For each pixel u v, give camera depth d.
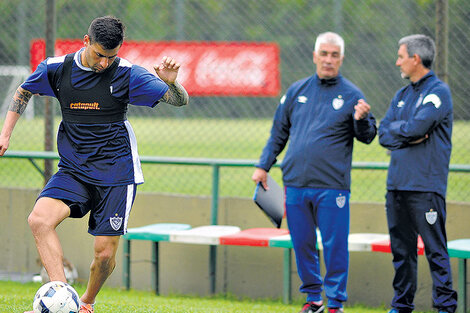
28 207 27.56
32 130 44.41
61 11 36.31
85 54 14.55
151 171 35.75
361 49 43.53
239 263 25.23
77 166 14.98
